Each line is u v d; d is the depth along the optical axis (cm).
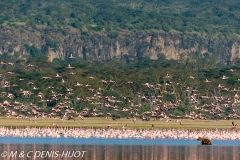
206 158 18388
